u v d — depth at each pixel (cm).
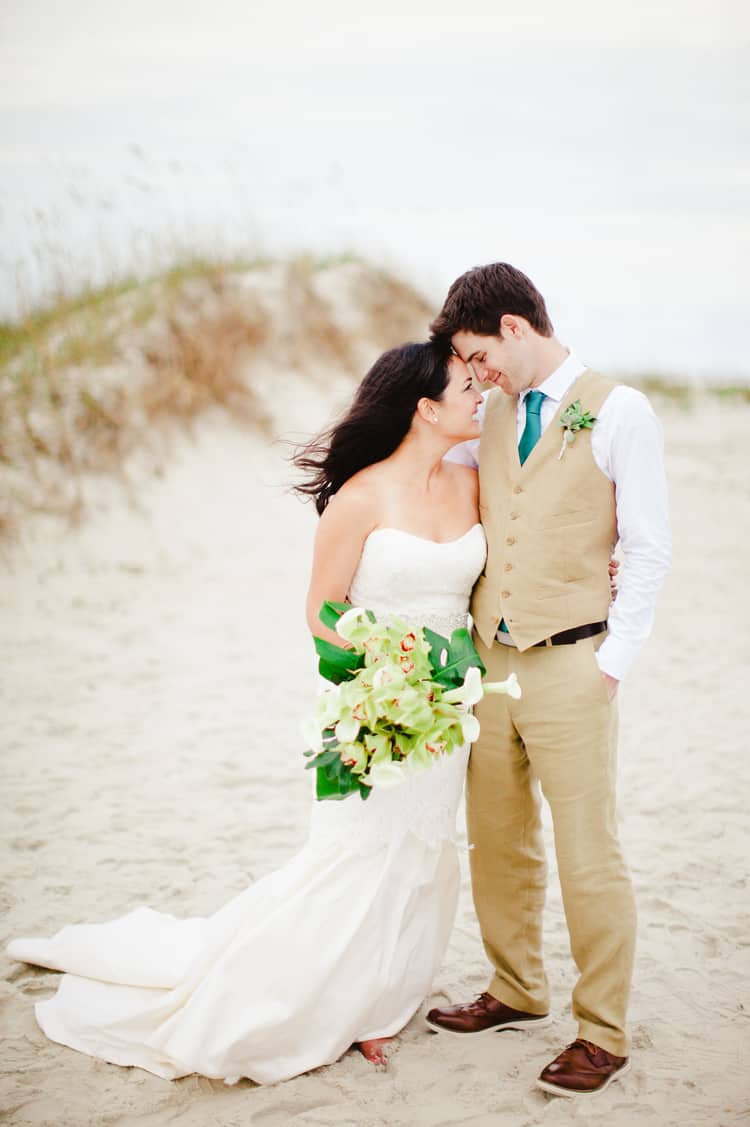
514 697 270
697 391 1775
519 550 283
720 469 1267
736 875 408
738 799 475
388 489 300
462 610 306
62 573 843
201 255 1219
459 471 314
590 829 280
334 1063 299
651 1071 292
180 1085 290
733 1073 292
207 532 953
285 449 1101
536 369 283
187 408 1060
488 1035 312
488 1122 270
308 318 1273
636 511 275
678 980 340
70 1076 294
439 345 296
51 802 480
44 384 991
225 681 651
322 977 288
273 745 550
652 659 685
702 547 972
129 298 1130
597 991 285
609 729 282
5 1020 321
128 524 931
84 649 704
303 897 293
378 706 260
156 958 318
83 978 329
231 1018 288
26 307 1061
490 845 306
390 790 293
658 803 474
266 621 773
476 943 368
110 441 979
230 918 299
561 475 279
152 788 497
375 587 300
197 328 1130
